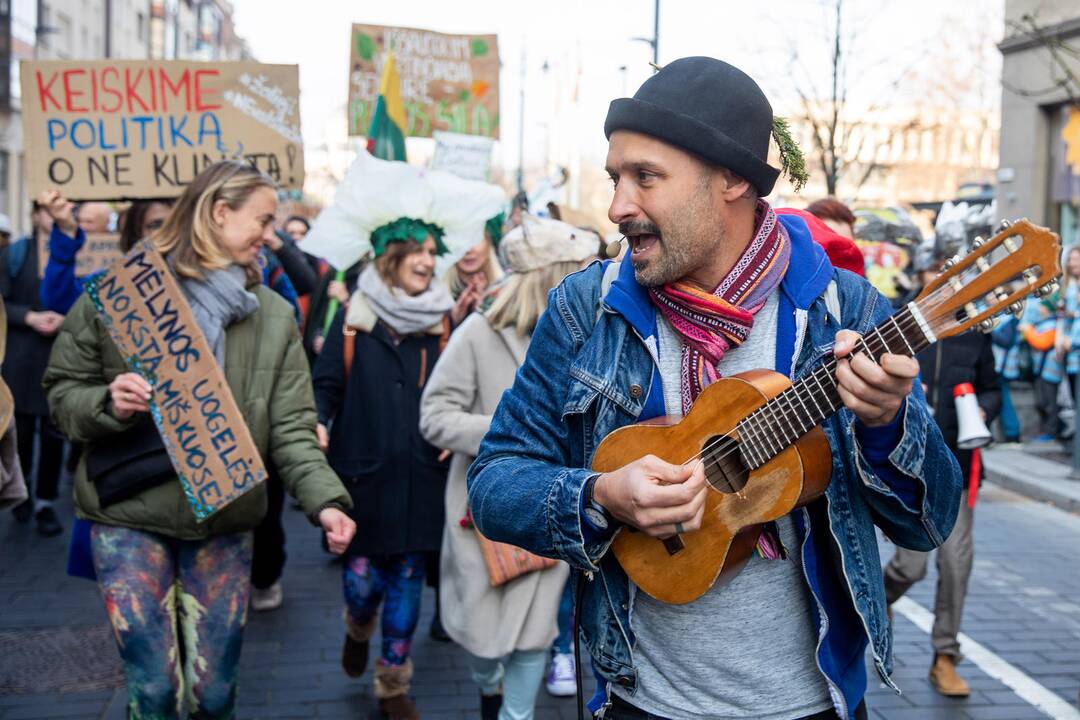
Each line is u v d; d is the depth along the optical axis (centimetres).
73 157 566
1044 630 582
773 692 199
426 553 444
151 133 569
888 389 172
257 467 327
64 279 707
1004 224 172
